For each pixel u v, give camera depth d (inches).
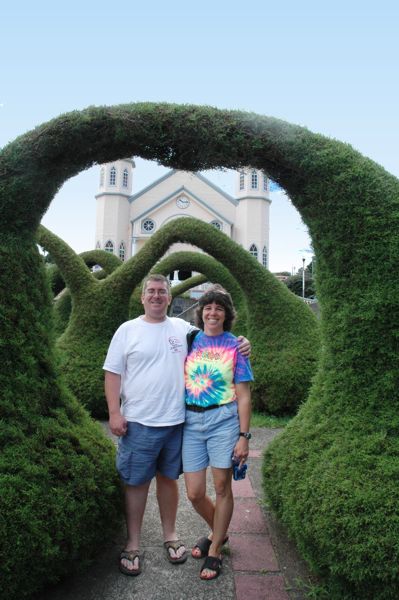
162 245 257.6
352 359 97.5
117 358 98.1
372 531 76.9
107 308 247.9
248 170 112.0
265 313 257.4
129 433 97.0
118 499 101.7
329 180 99.3
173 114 100.8
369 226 95.2
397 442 88.7
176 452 99.3
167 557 101.1
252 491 141.2
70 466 92.1
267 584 91.9
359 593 79.4
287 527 102.3
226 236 263.1
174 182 1724.9
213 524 100.4
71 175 110.0
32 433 93.7
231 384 95.6
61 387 107.9
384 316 93.1
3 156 97.3
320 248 105.3
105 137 101.7
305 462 97.9
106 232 1663.4
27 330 99.7
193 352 99.0
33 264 105.0
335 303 101.5
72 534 84.8
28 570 79.1
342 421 96.7
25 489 82.6
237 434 94.5
